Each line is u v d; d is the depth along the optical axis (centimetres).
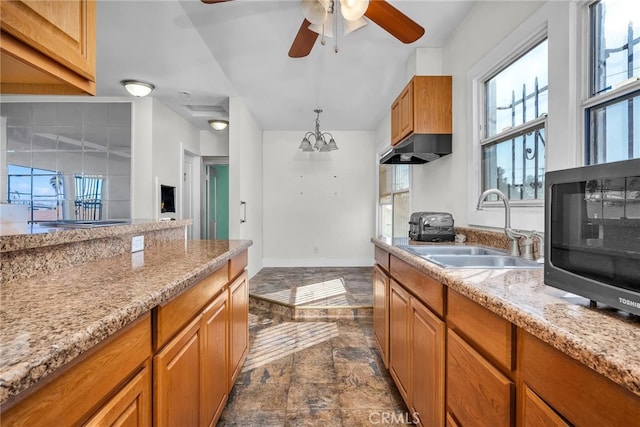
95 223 188
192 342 117
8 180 372
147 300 82
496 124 207
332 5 172
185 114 442
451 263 165
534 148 171
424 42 259
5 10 80
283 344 259
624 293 64
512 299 82
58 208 372
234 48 265
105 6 210
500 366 85
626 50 120
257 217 500
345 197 548
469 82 224
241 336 200
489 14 200
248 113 434
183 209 497
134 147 373
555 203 83
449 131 251
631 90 117
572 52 137
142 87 335
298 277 453
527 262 145
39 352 51
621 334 59
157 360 91
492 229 203
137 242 172
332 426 162
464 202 234
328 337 273
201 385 127
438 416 122
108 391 70
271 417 169
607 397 52
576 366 59
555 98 145
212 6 210
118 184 374
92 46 114
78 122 375
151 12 216
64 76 104
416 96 250
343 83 341
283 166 545
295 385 200
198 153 520
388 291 203
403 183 416
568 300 81
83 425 62
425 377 136
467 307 103
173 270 118
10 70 101
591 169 72
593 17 133
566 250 80
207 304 137
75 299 80
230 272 177
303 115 459
